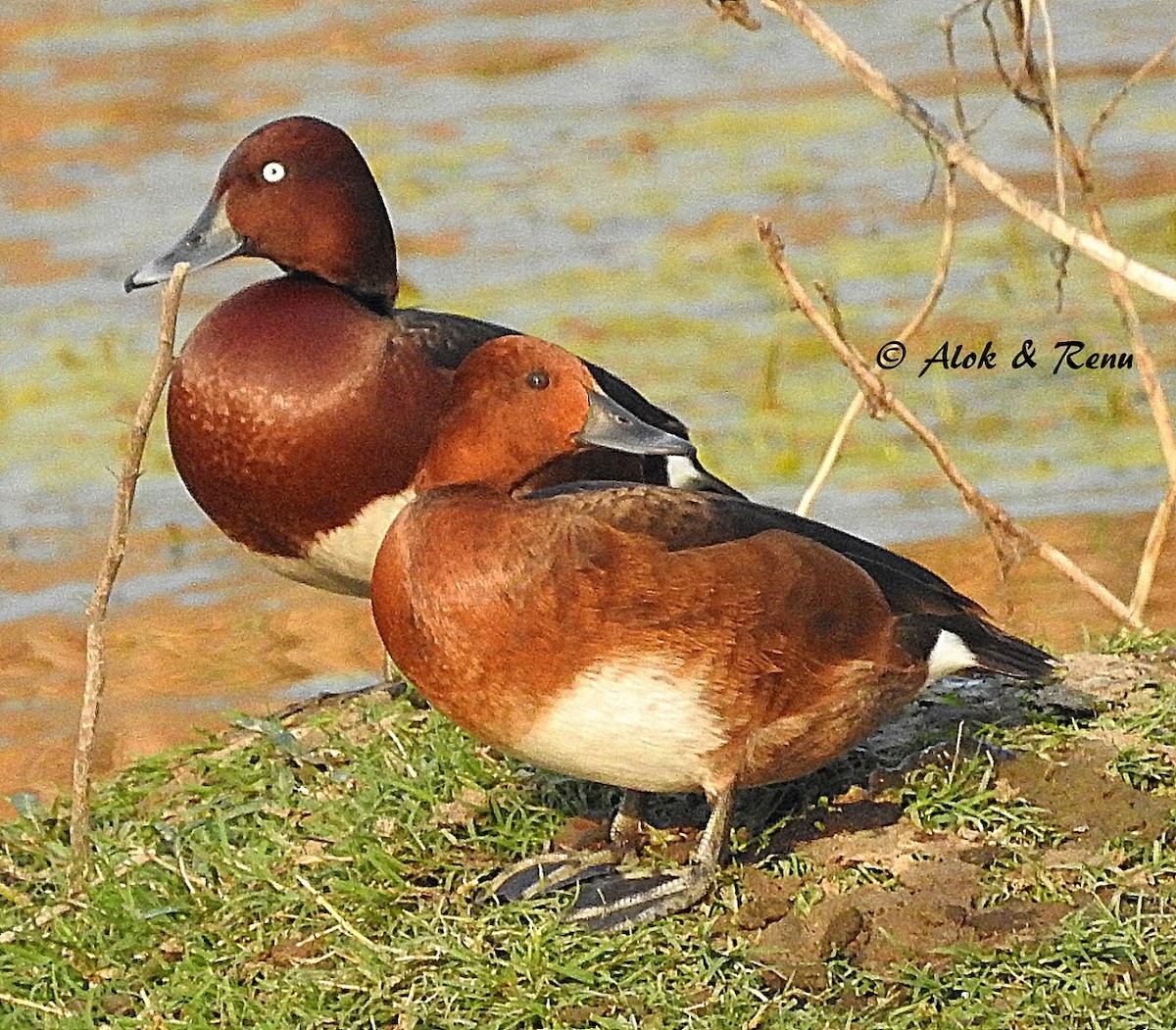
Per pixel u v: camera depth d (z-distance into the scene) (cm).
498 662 718
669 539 723
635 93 2283
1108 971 681
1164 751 822
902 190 1967
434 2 2586
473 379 777
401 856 796
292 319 940
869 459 1436
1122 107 2169
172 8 2514
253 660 1177
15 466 1470
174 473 1472
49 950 752
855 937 709
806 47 2447
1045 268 1758
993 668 778
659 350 1611
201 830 823
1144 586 1049
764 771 751
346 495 931
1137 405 1505
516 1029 683
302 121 980
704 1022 673
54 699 1132
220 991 712
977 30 2448
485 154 2106
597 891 758
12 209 1916
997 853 755
